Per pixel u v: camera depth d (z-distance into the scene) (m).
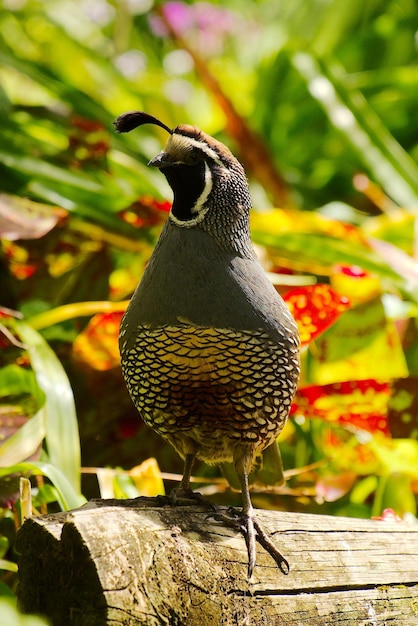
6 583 6.64
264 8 13.59
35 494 6.68
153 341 5.20
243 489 5.33
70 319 8.66
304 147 11.90
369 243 8.53
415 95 11.55
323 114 11.66
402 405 7.94
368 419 7.95
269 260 8.76
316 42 12.77
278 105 11.70
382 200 10.48
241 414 5.36
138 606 4.07
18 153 8.90
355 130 10.38
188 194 5.29
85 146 9.39
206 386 5.26
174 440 5.66
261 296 5.30
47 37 12.17
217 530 4.70
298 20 13.20
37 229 8.23
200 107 12.59
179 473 8.05
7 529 6.81
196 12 12.72
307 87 11.09
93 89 12.12
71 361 8.27
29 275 8.85
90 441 8.03
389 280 8.57
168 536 4.37
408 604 5.12
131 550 4.15
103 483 6.94
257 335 5.22
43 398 6.99
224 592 4.47
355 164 11.48
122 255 9.34
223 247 5.28
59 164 9.28
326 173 11.77
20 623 3.72
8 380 7.27
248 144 10.70
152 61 13.29
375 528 5.34
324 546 5.04
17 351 7.80
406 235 9.54
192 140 5.31
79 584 4.05
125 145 10.40
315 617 4.76
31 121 9.70
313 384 7.99
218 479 7.76
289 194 10.77
